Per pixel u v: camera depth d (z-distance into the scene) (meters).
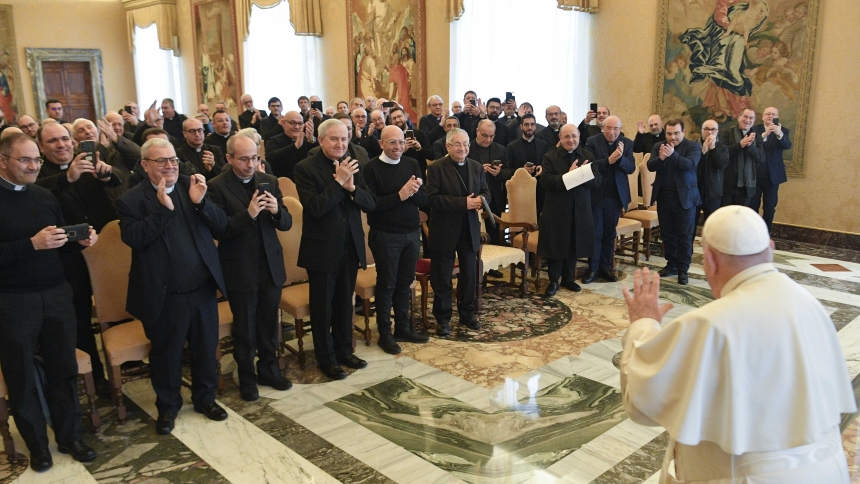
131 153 5.22
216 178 3.82
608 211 6.28
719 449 1.77
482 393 4.05
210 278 3.59
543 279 6.52
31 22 16.45
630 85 9.11
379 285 4.60
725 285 1.82
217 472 3.19
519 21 9.81
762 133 7.42
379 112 7.15
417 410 3.83
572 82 9.51
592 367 4.42
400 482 3.09
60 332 3.19
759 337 1.66
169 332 3.48
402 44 11.73
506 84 10.12
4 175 3.04
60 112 8.48
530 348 4.76
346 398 3.98
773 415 1.66
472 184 4.85
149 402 3.98
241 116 10.44
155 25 16.92
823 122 7.70
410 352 4.70
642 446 3.41
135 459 3.31
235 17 14.98
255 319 3.96
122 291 3.83
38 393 3.34
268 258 3.88
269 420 3.71
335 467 3.22
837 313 5.44
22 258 2.98
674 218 6.33
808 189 7.95
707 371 1.67
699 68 8.47
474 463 3.26
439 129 7.91
